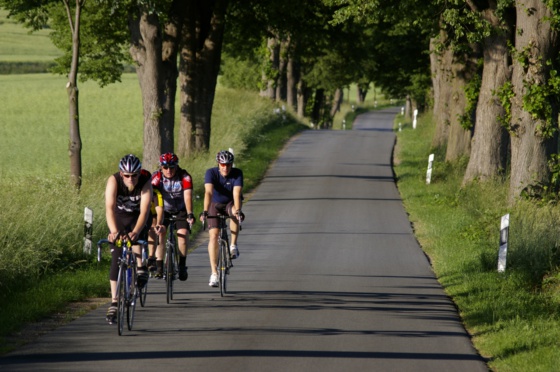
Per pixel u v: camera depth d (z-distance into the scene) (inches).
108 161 4212.6
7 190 2100.1
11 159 4736.7
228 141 4180.6
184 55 3602.4
